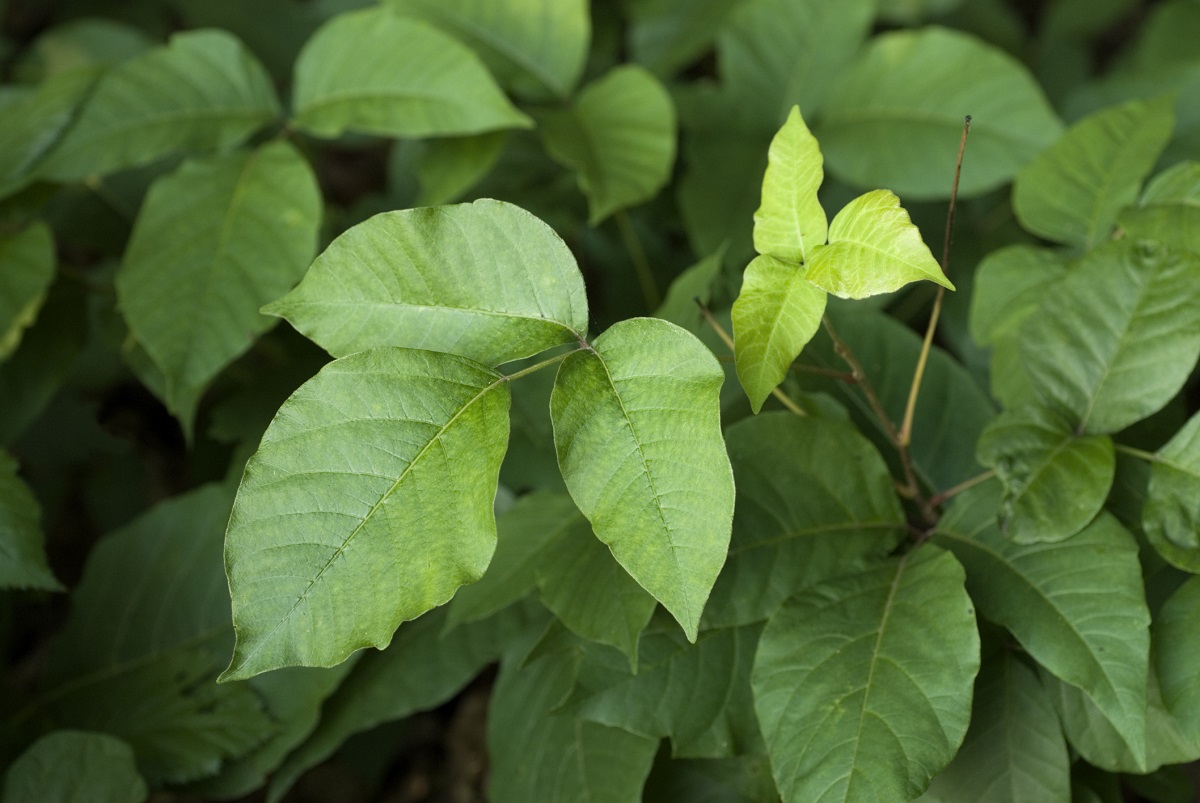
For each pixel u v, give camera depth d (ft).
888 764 2.57
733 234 3.60
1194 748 2.70
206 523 3.32
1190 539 2.68
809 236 2.55
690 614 2.46
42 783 2.98
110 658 3.26
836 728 2.60
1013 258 2.99
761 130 3.91
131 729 3.18
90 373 4.00
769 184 2.55
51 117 3.27
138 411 4.30
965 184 3.54
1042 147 3.49
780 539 2.75
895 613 2.66
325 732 3.18
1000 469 2.72
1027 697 2.77
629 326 2.51
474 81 3.25
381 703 3.17
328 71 3.34
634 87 3.50
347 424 2.48
